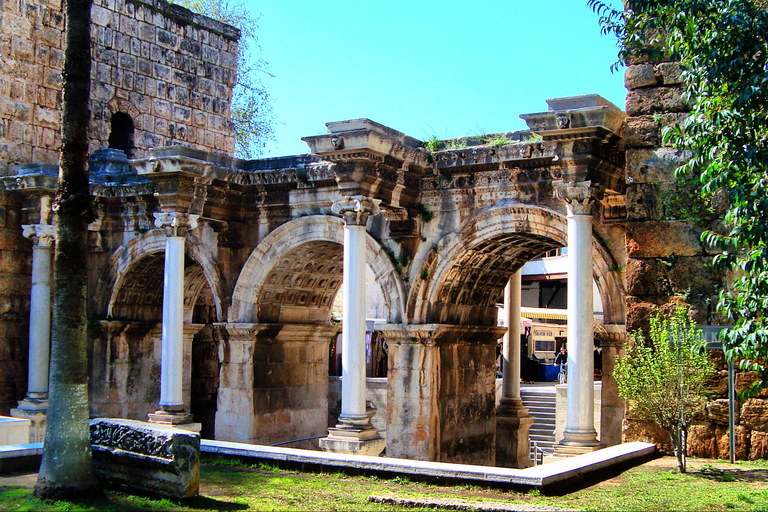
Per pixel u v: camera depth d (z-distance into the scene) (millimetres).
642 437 13750
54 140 24062
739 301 11047
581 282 14398
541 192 17141
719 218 13352
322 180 19531
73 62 10945
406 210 18250
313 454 12930
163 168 18594
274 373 21234
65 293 10719
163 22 27234
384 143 16578
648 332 13664
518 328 21141
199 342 27703
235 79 29734
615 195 16250
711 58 11211
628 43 13500
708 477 11695
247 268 20656
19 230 23000
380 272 18891
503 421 20766
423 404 18109
